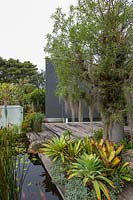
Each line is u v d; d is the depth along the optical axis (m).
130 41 5.02
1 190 2.08
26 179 4.52
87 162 3.17
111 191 3.12
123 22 5.04
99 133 5.89
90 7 5.07
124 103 5.27
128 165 3.81
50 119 12.69
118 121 5.23
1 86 11.38
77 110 8.43
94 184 2.97
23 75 24.45
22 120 9.28
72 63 5.23
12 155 2.33
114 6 5.03
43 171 5.00
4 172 2.10
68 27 5.19
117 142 5.28
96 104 5.58
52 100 13.02
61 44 5.18
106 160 3.25
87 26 4.85
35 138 7.45
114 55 4.87
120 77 5.12
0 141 2.17
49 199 3.70
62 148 4.22
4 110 8.18
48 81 13.12
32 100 14.44
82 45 4.98
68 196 3.21
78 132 8.02
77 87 5.50
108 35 4.91
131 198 3.09
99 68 5.00
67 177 3.62
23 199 3.24
